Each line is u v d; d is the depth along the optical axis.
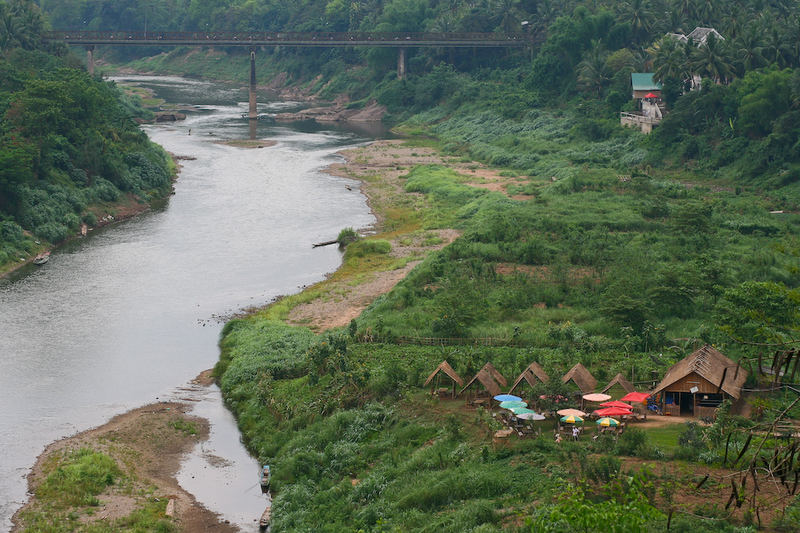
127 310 89.94
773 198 125.88
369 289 95.69
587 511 31.59
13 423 65.06
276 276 102.19
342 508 51.34
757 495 41.50
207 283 99.12
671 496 42.12
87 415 67.06
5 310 88.56
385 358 72.62
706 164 144.50
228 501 55.62
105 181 132.00
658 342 72.75
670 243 104.81
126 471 58.81
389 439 59.12
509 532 42.16
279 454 60.69
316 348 73.81
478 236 109.06
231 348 80.06
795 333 67.88
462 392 64.12
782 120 135.88
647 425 55.25
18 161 110.00
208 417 68.19
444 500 49.06
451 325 77.88
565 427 55.31
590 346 72.12
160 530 51.06
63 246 112.50
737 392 56.25
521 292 87.12
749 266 93.75
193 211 133.25
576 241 104.50
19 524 51.34
